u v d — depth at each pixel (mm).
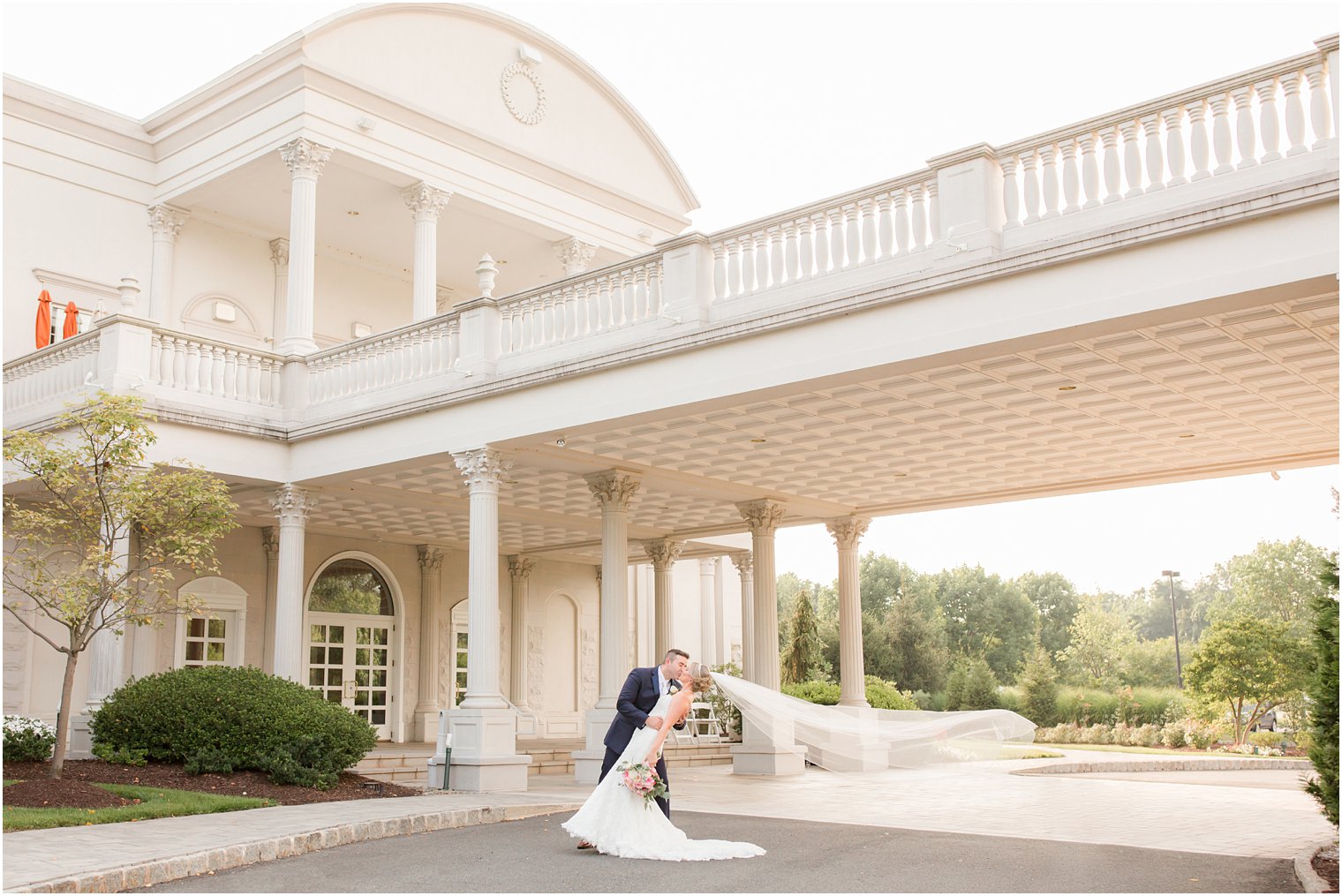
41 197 20625
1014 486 19406
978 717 11750
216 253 23125
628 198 25859
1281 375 12492
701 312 12836
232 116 21031
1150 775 20078
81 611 12844
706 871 8273
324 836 9750
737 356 12414
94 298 21172
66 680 12914
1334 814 7797
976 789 15875
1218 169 9555
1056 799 14297
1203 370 12227
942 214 11000
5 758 13609
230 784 13125
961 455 16594
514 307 15344
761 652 19469
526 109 24328
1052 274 10188
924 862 8805
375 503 20219
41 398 17688
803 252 12328
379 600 24906
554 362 14281
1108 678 46812
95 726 14625
